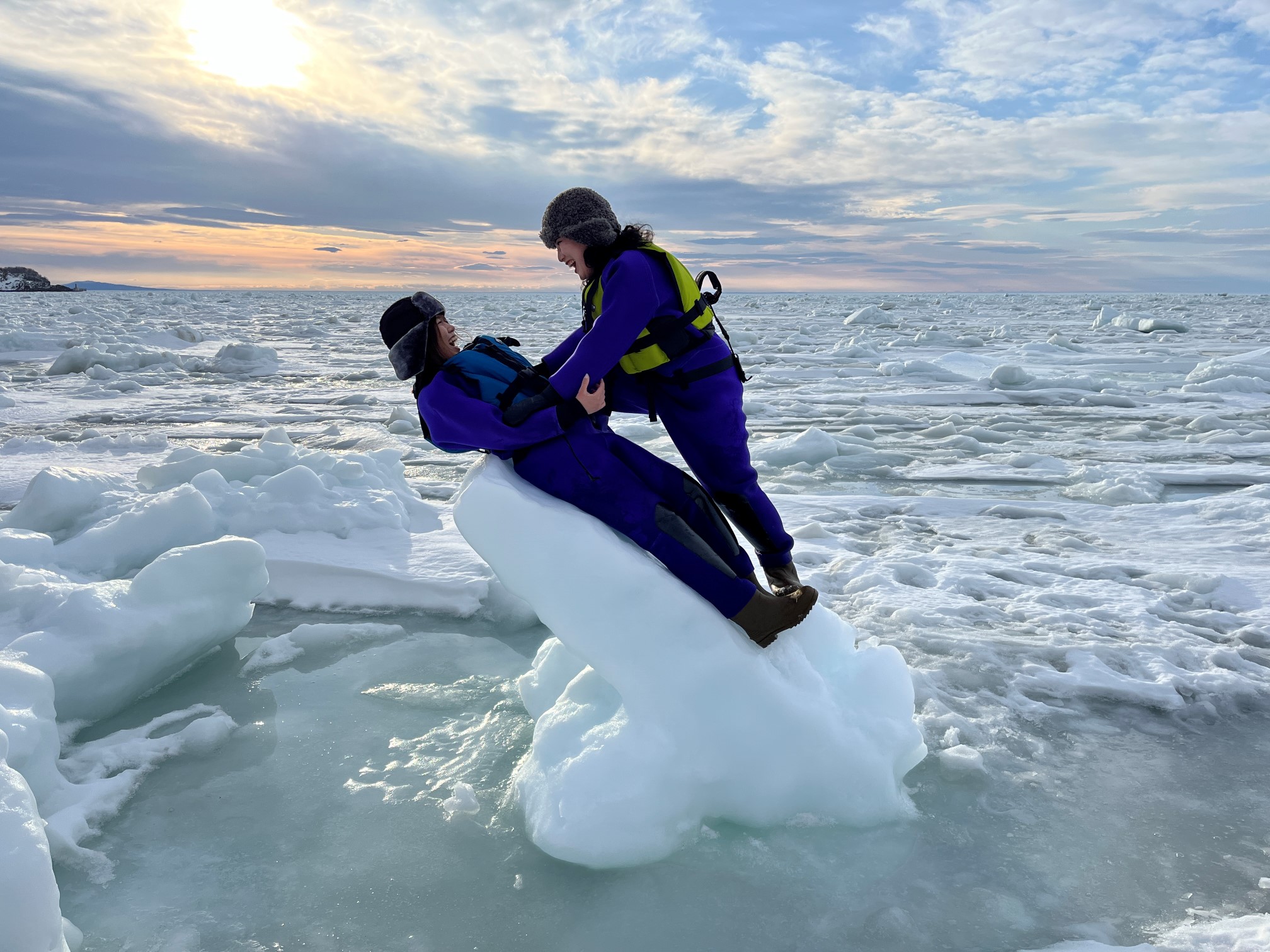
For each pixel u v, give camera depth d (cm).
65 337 1808
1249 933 157
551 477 202
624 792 187
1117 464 668
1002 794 215
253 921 168
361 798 213
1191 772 227
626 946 161
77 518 397
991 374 1298
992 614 342
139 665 262
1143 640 314
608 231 207
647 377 216
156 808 209
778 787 199
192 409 1004
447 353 212
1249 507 496
